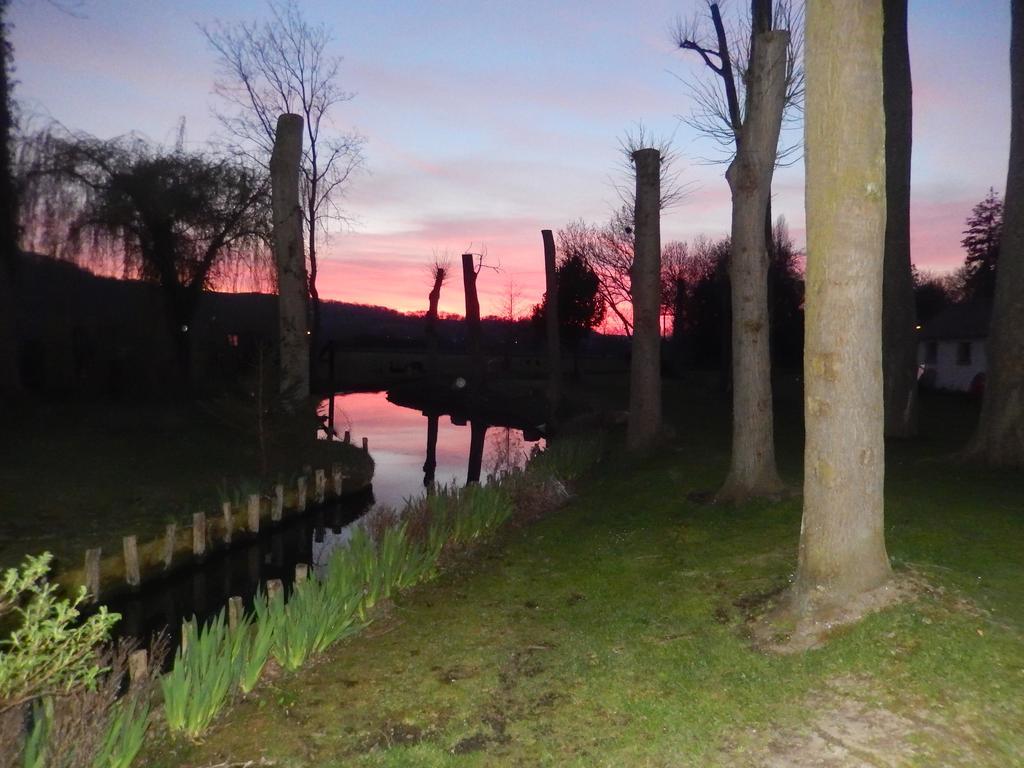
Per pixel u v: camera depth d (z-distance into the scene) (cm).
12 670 355
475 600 841
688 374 5081
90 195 2592
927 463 1361
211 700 543
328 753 515
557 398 3262
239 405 1681
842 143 592
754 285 1130
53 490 1433
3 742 386
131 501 1413
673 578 833
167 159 2669
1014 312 1289
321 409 2223
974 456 1330
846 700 507
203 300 2830
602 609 770
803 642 598
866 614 598
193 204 2664
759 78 1098
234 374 2452
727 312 3797
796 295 5162
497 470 1805
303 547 1462
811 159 609
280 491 1507
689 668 592
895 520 923
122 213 2558
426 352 6694
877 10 588
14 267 2448
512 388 4256
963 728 461
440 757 498
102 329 2714
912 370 1814
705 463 1530
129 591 1095
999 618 580
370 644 714
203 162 2728
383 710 575
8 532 1182
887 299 1819
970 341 3659
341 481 1773
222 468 1736
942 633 556
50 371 2664
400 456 2525
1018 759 430
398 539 875
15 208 2406
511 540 1122
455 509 1080
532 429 3225
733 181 1136
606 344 7212
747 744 479
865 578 620
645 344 1825
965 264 5788
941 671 514
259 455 1823
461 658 668
